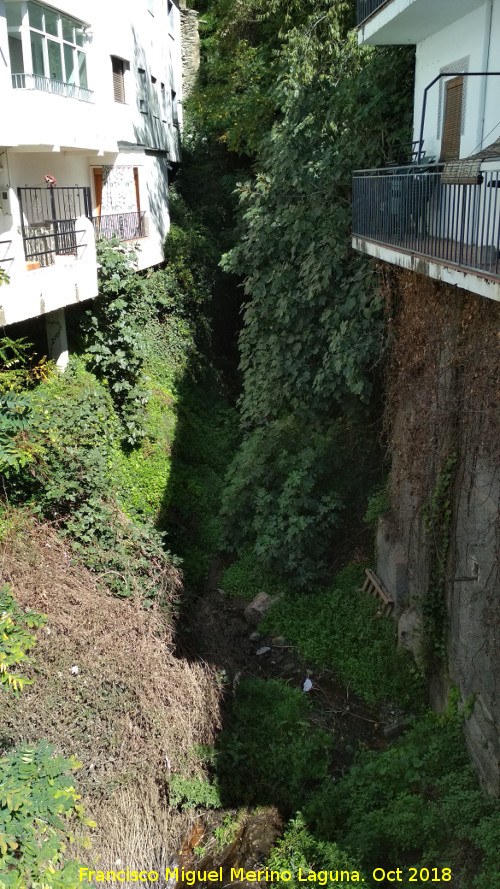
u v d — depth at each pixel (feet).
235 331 84.79
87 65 49.70
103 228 56.65
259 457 46.01
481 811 25.11
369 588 39.55
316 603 40.09
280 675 36.29
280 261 45.83
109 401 46.80
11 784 19.06
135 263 54.85
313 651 36.91
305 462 43.29
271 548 41.78
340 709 33.68
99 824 26.09
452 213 25.05
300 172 42.55
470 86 29.48
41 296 38.63
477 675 26.84
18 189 41.47
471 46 29.32
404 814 25.90
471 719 27.50
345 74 44.62
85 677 28.99
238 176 91.56
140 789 28.04
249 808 29.30
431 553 31.53
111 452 43.60
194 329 71.77
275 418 52.11
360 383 37.50
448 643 30.35
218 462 57.31
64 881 18.16
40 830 18.93
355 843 25.73
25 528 34.19
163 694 30.53
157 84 79.41
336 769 30.63
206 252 77.66
